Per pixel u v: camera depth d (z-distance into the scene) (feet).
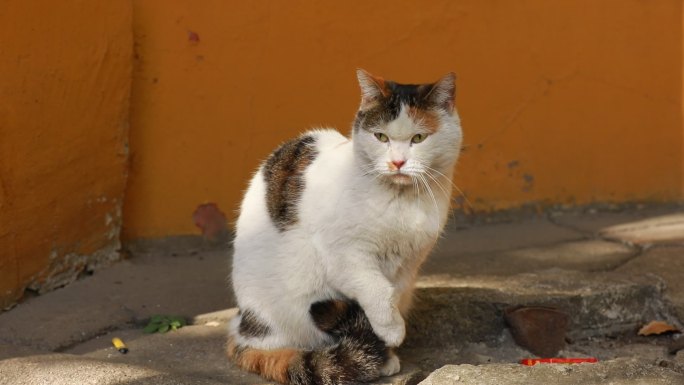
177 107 18.61
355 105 19.99
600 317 15.38
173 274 17.62
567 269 17.33
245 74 19.04
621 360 12.67
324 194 12.26
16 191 15.53
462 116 20.95
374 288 12.11
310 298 12.81
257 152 19.40
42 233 16.19
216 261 18.54
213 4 18.53
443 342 14.76
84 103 16.67
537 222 21.47
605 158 22.08
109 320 15.06
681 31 22.00
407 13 20.11
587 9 21.42
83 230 17.13
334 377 12.09
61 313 15.30
